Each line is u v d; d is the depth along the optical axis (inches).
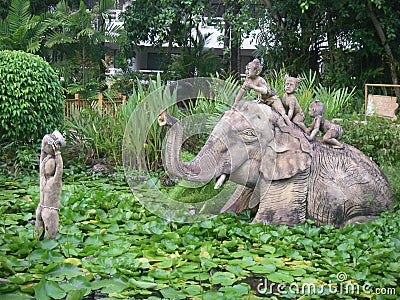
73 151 419.2
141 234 252.7
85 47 760.3
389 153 339.0
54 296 179.6
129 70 746.2
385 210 277.4
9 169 390.6
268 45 654.5
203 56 717.9
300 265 219.8
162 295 186.5
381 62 657.6
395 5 630.5
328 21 643.5
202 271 208.2
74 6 893.2
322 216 271.0
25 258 216.2
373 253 229.6
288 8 635.5
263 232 252.4
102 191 321.4
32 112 396.5
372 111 481.7
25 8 748.0
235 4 668.1
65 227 252.8
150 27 715.4
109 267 203.8
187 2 611.5
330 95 405.1
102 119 426.6
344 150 283.1
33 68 400.8
